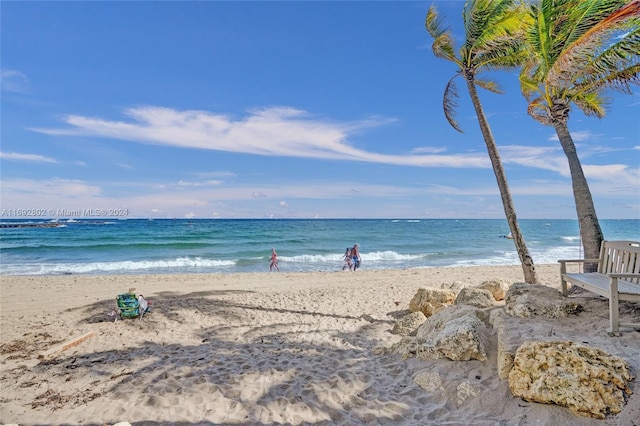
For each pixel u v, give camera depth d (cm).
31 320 850
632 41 654
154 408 425
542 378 359
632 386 326
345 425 387
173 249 2959
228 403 436
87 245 3002
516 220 848
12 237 3841
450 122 1045
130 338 704
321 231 5244
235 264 2219
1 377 525
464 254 2748
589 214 741
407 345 570
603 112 990
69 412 419
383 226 7444
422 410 404
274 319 851
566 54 662
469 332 484
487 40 829
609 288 441
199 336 720
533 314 518
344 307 973
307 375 514
